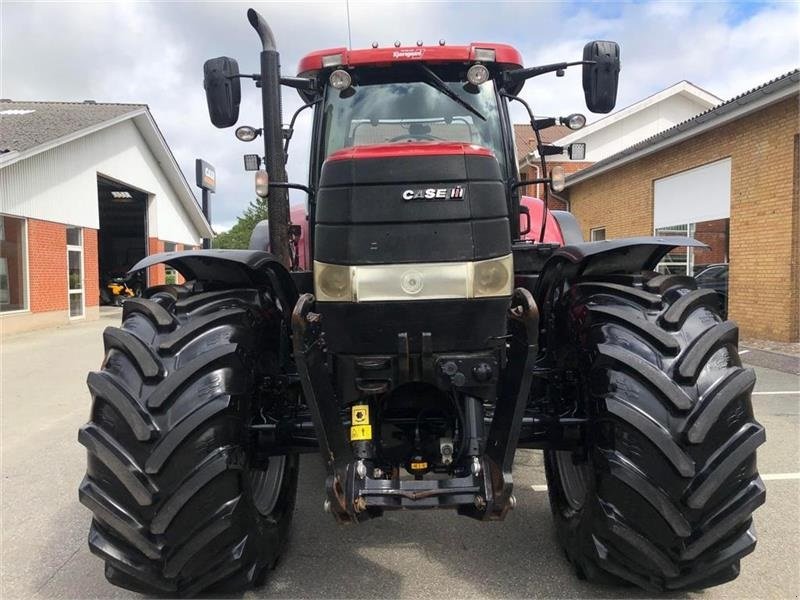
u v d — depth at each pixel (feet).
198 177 62.23
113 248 91.04
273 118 11.23
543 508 12.39
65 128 53.01
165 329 8.34
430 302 7.98
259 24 10.81
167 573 7.91
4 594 9.64
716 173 38.34
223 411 7.76
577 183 60.23
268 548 9.25
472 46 11.57
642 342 8.25
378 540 11.12
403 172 7.87
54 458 16.60
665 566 7.88
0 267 44.96
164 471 7.55
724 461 7.58
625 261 10.20
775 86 30.12
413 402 8.70
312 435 9.20
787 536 10.93
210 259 8.83
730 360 8.09
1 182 43.91
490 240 8.04
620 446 7.85
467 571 9.93
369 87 11.83
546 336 11.02
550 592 9.23
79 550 11.15
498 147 11.78
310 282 11.34
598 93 11.24
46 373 29.40
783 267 32.19
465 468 8.16
